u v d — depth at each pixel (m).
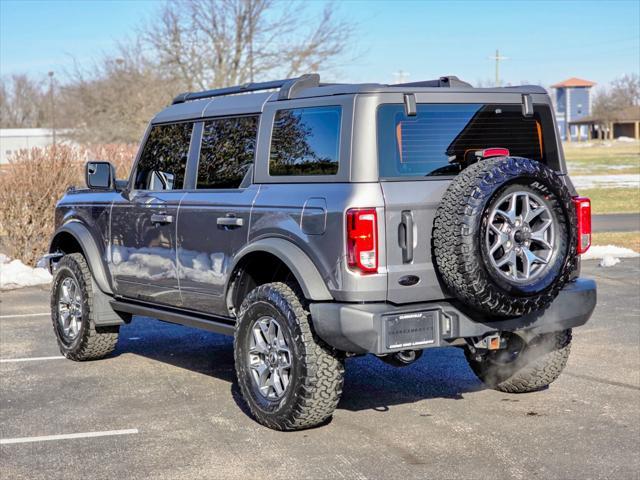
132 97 42.62
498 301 5.24
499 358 6.67
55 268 8.31
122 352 8.54
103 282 7.77
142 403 6.65
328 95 5.73
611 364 7.64
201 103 6.98
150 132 7.40
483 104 5.89
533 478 4.92
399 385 7.08
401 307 5.41
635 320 9.53
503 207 5.33
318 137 5.73
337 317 5.34
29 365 8.00
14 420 6.24
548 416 6.13
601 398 6.57
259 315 5.91
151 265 7.14
